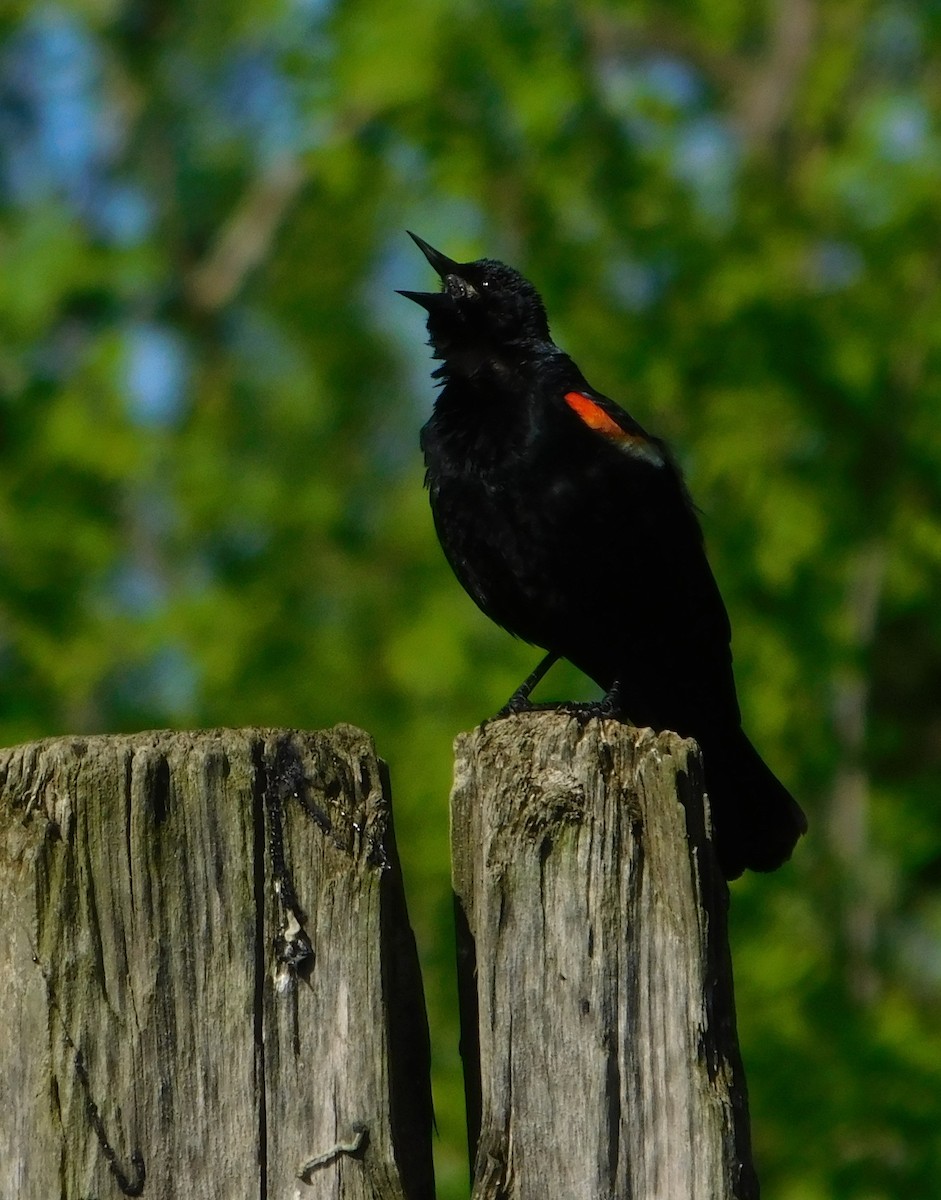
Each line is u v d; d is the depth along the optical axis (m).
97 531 16.53
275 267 20.38
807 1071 11.47
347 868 3.34
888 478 14.28
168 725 15.96
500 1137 3.40
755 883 12.30
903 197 14.32
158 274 18.48
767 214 14.99
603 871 3.51
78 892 3.30
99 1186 3.20
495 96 15.91
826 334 14.29
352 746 3.46
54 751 3.38
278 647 16.53
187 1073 3.25
